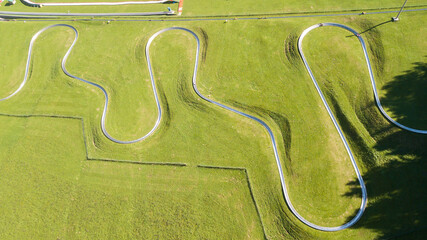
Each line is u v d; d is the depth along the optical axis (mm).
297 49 31922
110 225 25469
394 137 25031
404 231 21812
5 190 28406
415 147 24250
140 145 29016
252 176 25859
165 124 30156
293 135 27062
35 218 26625
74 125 31453
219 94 30891
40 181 28422
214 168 26672
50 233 25828
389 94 27312
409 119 25438
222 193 25516
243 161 26625
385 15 32844
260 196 25047
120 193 26625
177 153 27938
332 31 32969
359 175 24531
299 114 28125
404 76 27984
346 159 25453
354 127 26500
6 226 26641
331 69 30047
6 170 29594
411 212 22234
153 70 34250
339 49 31125
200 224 24578
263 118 28750
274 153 26719
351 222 22844
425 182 22891
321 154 25781
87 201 26719
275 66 31672
